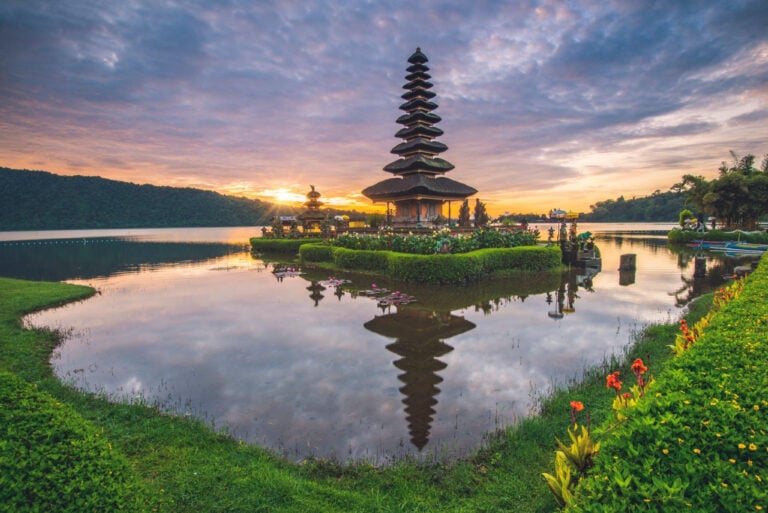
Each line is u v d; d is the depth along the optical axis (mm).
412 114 35875
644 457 2516
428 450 5730
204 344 10727
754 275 10461
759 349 4199
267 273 25797
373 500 4578
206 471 5004
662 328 11125
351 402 7285
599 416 6223
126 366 9156
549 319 13180
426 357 9602
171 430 6113
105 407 6938
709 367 3877
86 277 24516
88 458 3139
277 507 4363
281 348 10352
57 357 9797
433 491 4770
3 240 71438
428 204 36094
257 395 7598
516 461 5285
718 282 20406
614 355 9438
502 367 8922
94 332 11953
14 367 8797
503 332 11672
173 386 8039
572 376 8352
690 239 49219
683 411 2852
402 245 24000
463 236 24297
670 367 4113
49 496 2758
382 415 6797
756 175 54312
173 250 47719
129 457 5367
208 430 6172
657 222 155375
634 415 2979
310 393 7676
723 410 2773
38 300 15727
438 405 7141
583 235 29234
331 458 5574
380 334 11570
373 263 24734
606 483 2459
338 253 27422
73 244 60312
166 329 12250
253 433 6254
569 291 18469
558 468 3637
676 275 23578
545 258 25531
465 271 20688
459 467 5211
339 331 11914
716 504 2172
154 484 4688
